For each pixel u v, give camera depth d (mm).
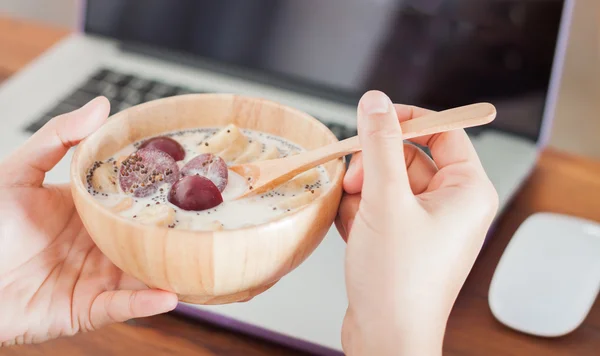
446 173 533
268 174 507
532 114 747
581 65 1036
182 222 487
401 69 775
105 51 827
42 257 566
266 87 798
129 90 765
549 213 654
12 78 775
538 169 734
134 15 825
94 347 566
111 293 540
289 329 565
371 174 475
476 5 741
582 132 1074
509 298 589
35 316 556
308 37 787
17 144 701
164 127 553
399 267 482
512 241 625
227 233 448
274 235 456
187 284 463
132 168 516
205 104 554
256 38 799
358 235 486
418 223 483
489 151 737
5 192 556
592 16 999
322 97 789
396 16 764
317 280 595
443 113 488
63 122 549
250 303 579
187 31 815
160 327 581
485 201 514
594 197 705
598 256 611
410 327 492
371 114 469
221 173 512
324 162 504
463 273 512
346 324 522
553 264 605
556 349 579
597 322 598
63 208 579
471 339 581
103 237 464
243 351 570
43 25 918
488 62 750
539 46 732
